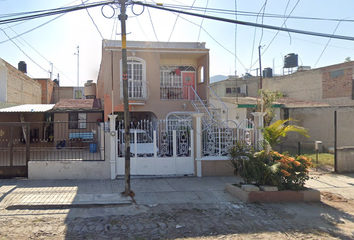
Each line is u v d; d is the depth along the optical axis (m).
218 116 14.77
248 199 7.54
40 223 5.85
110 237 5.30
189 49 15.74
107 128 9.92
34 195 7.56
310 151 15.34
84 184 8.88
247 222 6.19
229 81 30.48
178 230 5.69
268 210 7.01
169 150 10.58
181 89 17.00
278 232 5.68
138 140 11.63
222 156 10.56
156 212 6.70
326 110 16.27
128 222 6.05
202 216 6.50
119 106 14.83
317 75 21.89
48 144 13.41
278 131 9.87
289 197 7.77
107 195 7.68
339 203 7.88
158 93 15.41
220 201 7.62
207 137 10.69
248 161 8.24
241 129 10.80
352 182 10.24
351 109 15.30
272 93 15.23
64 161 9.52
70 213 6.47
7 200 7.13
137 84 15.05
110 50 14.75
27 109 14.95
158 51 15.40
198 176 10.26
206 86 16.12
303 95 23.12
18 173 9.45
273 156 8.35
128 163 7.82
